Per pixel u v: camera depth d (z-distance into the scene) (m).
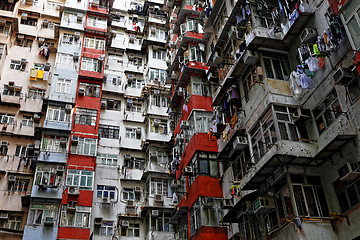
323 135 12.98
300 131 13.70
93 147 25.83
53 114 25.97
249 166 15.41
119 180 27.00
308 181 12.95
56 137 25.30
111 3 33.12
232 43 19.42
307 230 11.60
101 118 29.48
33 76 27.50
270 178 14.02
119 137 29.06
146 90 31.20
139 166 28.31
